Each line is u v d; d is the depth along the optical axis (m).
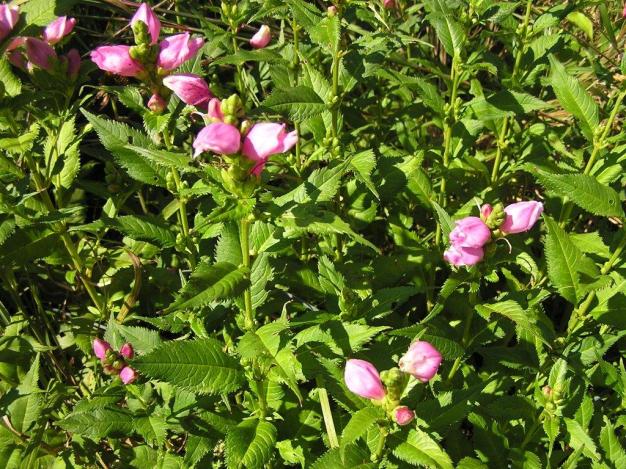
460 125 0.75
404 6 0.90
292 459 0.60
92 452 0.70
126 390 0.62
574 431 0.59
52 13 0.65
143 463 0.67
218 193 0.48
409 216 0.78
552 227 0.60
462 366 0.68
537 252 0.84
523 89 0.78
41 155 0.70
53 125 0.66
